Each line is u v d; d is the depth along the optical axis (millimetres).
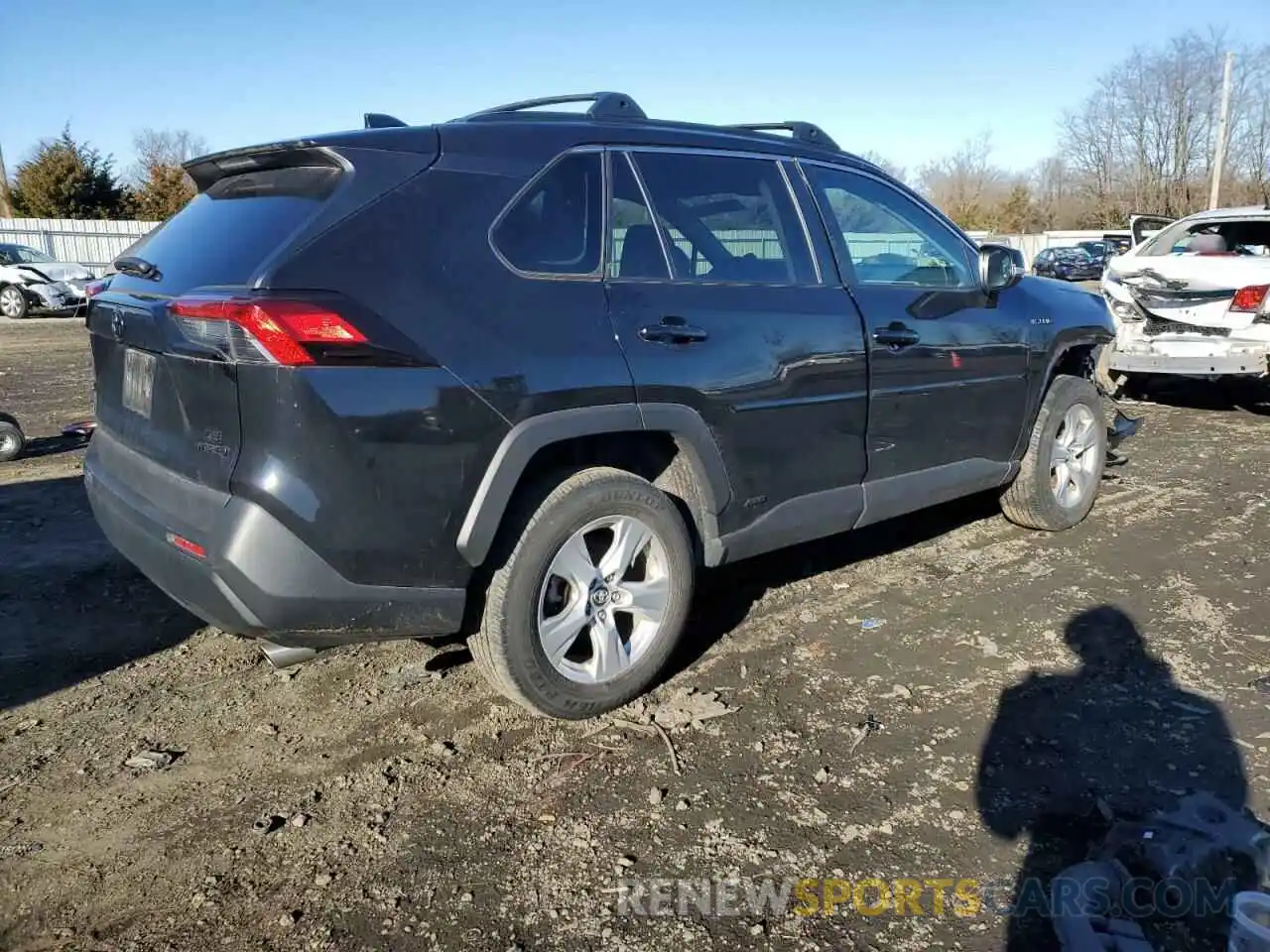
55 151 37938
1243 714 3293
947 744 3152
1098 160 57594
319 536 2643
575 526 3115
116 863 2613
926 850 2637
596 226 3213
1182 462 6879
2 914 2422
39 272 20672
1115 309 8594
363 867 2592
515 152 3111
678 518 3387
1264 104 49375
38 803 2875
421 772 3033
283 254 2658
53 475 6641
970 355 4340
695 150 3572
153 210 39656
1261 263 7867
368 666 3740
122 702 3477
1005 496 5125
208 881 2541
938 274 4387
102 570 4727
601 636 3266
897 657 3777
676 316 3281
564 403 2980
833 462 3832
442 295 2807
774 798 2877
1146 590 4418
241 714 3393
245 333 2545
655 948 2305
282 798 2896
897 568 4750
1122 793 2855
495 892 2498
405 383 2697
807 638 3965
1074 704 3387
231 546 2615
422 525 2775
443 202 2908
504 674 3082
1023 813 2781
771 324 3535
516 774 3016
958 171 70500
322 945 2316
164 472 2928
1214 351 8016
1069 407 5098
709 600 4359
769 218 3740
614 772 3025
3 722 3338
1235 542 5059
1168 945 2262
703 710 3383
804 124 4125
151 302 2928
